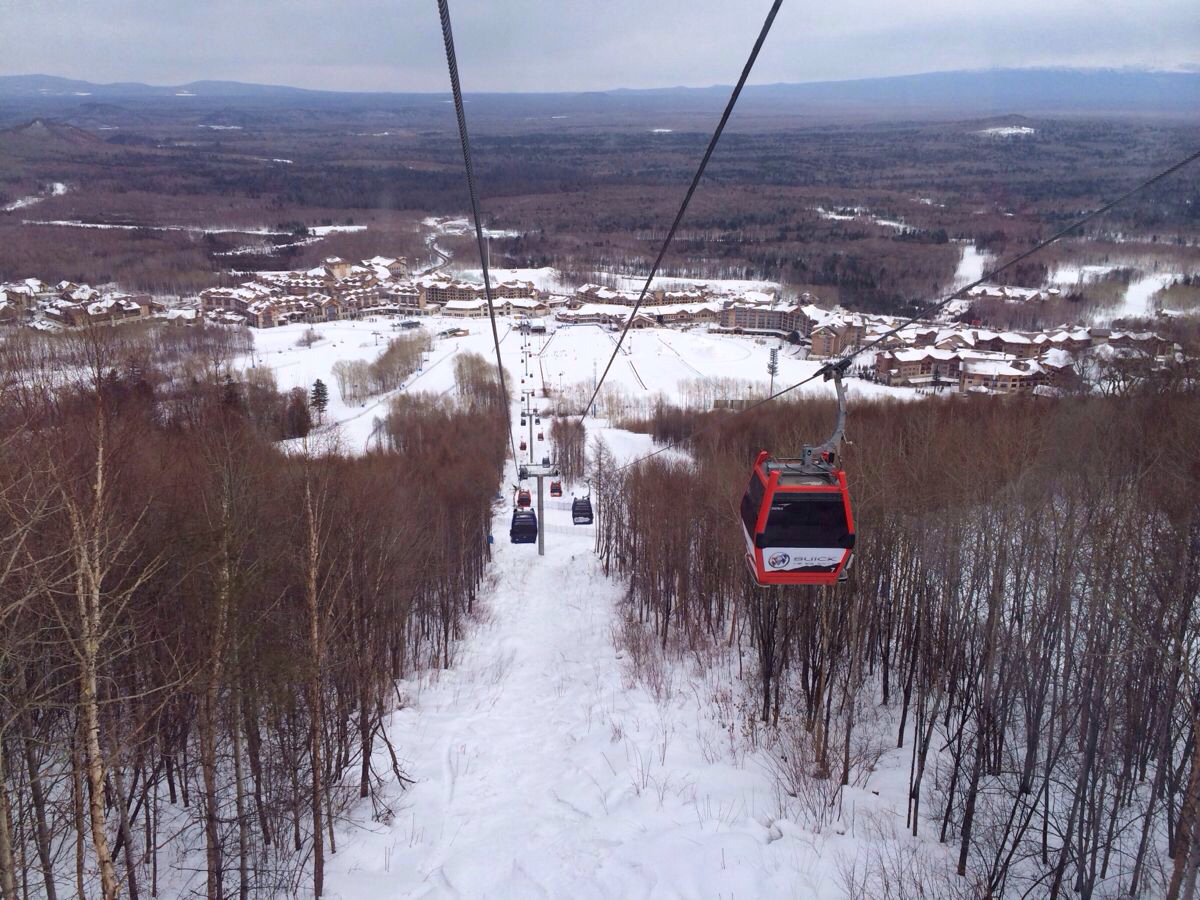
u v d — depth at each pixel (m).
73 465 22.17
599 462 81.25
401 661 44.69
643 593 55.44
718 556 48.56
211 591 23.88
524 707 40.12
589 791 30.12
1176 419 36.84
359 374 136.38
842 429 19.55
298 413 73.81
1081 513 30.73
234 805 28.91
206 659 22.08
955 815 28.86
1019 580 31.27
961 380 128.00
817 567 19.50
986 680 28.45
